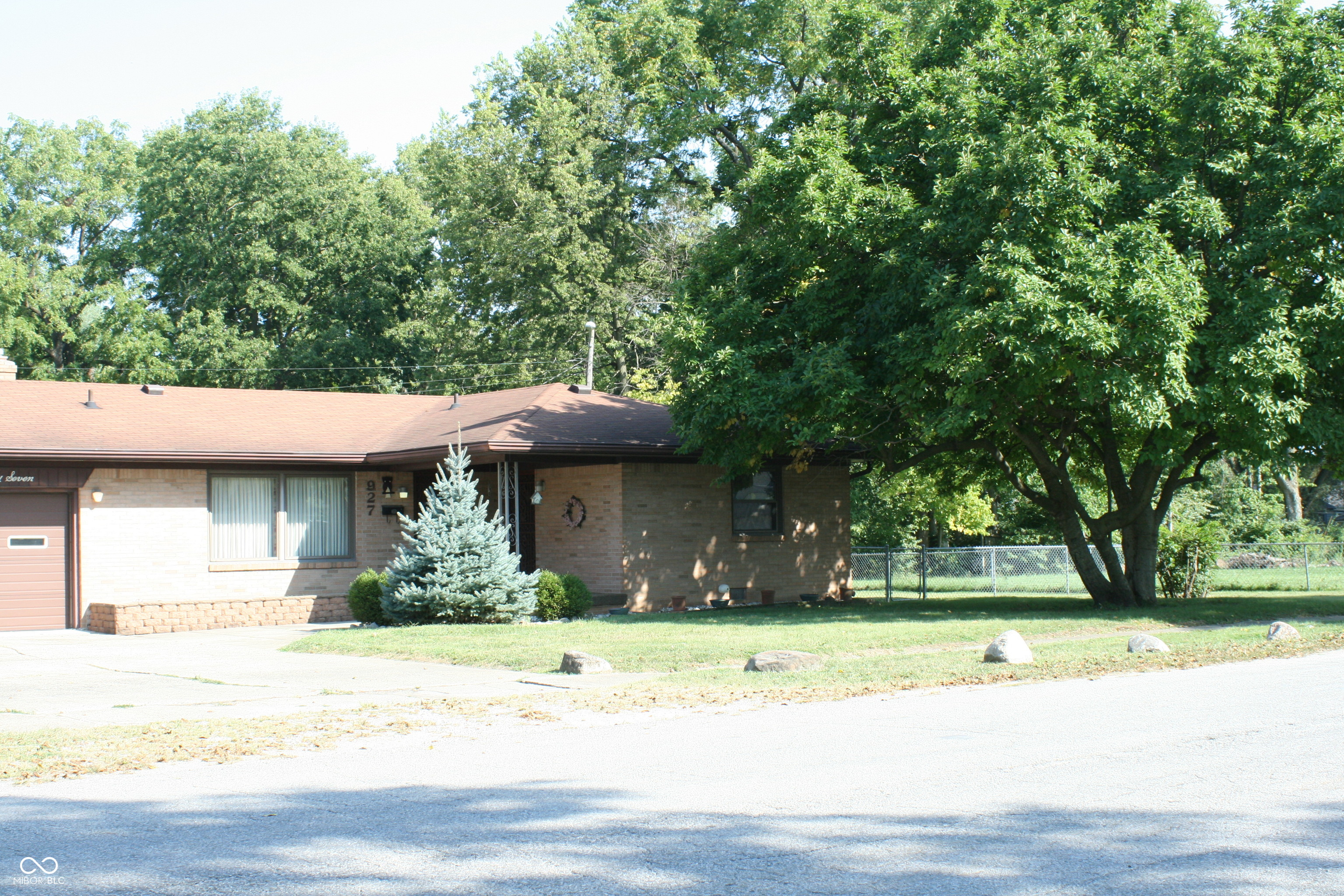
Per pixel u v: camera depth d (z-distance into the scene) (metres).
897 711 9.95
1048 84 18.27
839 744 8.36
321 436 24.23
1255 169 18.16
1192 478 22.67
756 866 5.31
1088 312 16.41
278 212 52.34
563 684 12.02
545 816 6.32
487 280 43.03
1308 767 7.29
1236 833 5.76
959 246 18.17
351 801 6.77
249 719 9.98
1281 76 18.39
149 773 7.71
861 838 5.76
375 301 53.03
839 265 20.02
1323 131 17.52
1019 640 13.36
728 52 40.06
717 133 41.78
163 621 20.69
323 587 23.66
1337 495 54.88
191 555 22.28
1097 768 7.33
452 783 7.27
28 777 7.57
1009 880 5.05
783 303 21.95
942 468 26.69
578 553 23.92
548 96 43.44
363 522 24.20
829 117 20.80
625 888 5.02
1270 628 15.85
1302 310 17.39
